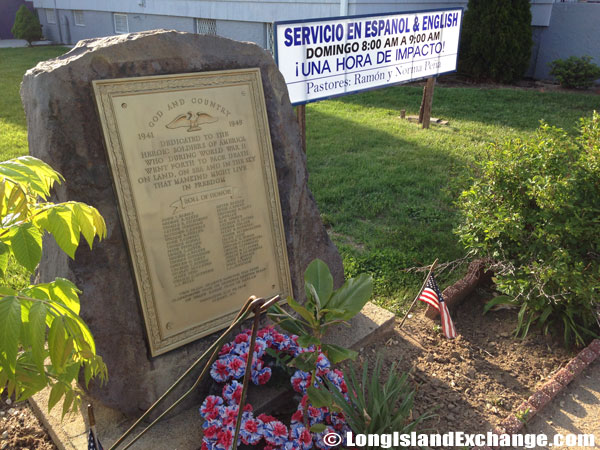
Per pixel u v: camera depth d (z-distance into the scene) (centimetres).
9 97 1262
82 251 310
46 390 358
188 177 336
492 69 1388
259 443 318
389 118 1084
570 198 438
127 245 318
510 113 1109
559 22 1421
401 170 784
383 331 438
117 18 2039
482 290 507
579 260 438
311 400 277
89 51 300
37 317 177
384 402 321
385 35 795
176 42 328
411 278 518
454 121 1052
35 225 204
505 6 1337
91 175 307
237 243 365
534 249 438
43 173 209
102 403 326
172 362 341
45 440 338
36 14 2564
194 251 345
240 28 1531
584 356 412
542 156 462
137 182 316
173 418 340
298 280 412
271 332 365
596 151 454
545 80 1473
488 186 482
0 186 183
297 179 400
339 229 616
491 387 392
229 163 353
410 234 603
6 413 359
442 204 678
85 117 300
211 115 341
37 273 352
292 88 668
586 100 1211
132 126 311
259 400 342
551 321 443
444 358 419
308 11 1330
